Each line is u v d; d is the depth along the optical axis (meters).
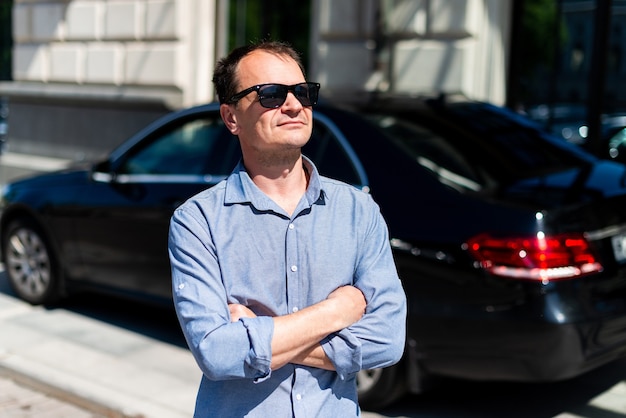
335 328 1.83
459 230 3.77
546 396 4.37
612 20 7.10
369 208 1.99
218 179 4.86
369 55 7.93
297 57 1.95
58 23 10.19
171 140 5.23
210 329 1.78
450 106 4.84
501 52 7.47
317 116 4.50
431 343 3.80
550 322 3.53
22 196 5.95
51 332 5.48
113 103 9.71
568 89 7.35
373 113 4.54
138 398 4.29
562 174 4.29
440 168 4.12
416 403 4.29
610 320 3.69
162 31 9.18
